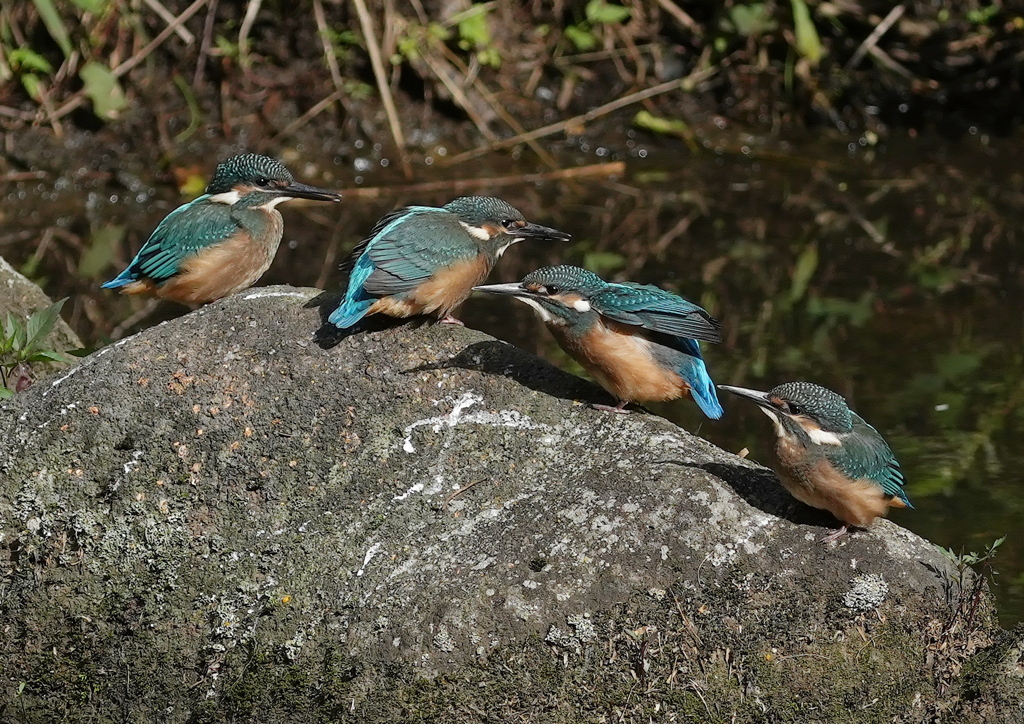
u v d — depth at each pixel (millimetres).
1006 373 14219
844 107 21578
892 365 14414
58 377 9758
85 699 8844
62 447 9258
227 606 8672
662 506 8430
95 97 20078
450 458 9055
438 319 10203
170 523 8984
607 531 8359
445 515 8758
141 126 20250
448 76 21375
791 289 16328
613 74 22016
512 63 21938
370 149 20703
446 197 19641
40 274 16844
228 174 12031
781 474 8328
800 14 21031
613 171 20375
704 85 21828
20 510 9117
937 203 19125
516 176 20312
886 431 13117
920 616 8203
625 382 9289
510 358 9641
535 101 21672
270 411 9312
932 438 13008
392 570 8500
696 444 9031
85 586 8945
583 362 9453
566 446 9078
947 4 22031
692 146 21141
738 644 8078
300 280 16375
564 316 9398
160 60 20781
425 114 21234
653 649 8047
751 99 21656
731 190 19828
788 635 8102
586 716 8016
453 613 8125
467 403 9328
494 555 8398
